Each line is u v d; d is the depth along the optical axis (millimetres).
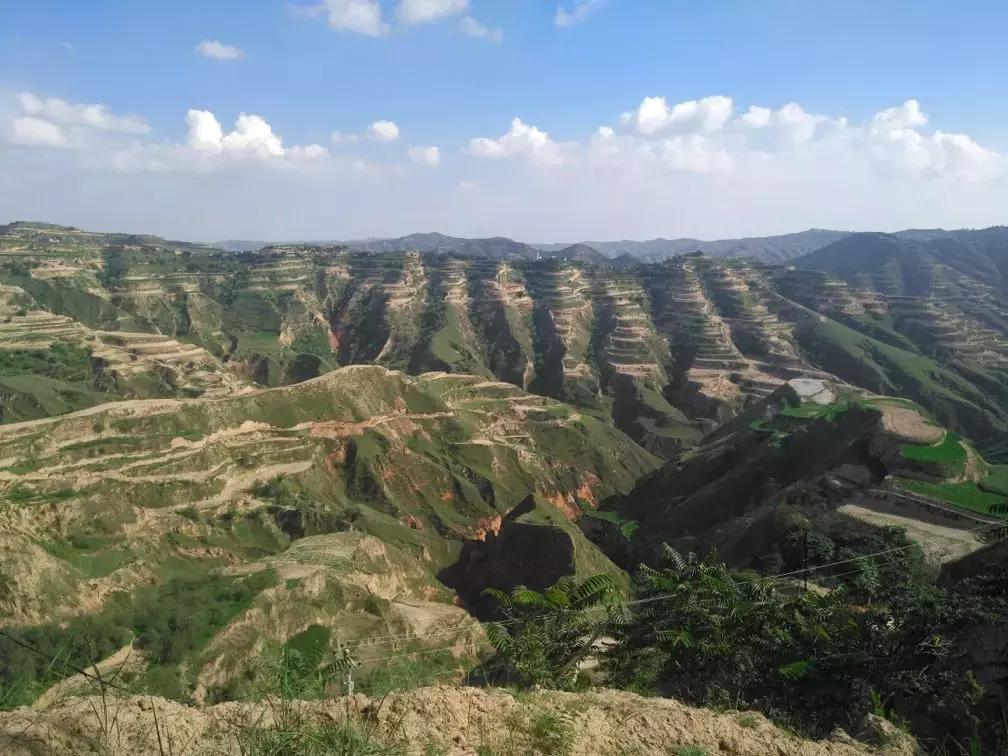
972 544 48219
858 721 19156
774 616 26453
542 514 74000
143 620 38188
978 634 24141
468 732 8445
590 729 9297
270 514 69750
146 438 70188
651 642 23469
